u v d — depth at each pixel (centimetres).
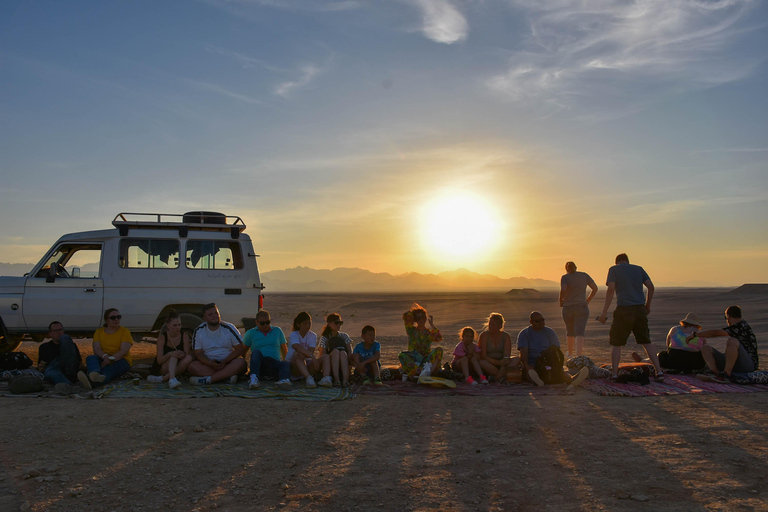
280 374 891
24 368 929
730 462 496
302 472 480
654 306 4391
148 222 1098
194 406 734
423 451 540
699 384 861
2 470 478
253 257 1136
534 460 509
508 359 929
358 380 928
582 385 870
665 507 400
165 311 1095
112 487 443
